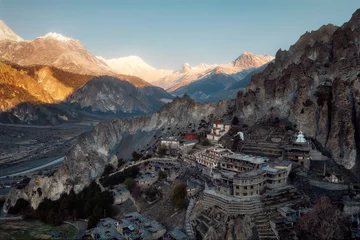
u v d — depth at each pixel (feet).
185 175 645.10
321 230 393.29
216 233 411.54
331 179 496.23
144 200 631.56
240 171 540.93
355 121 561.43
